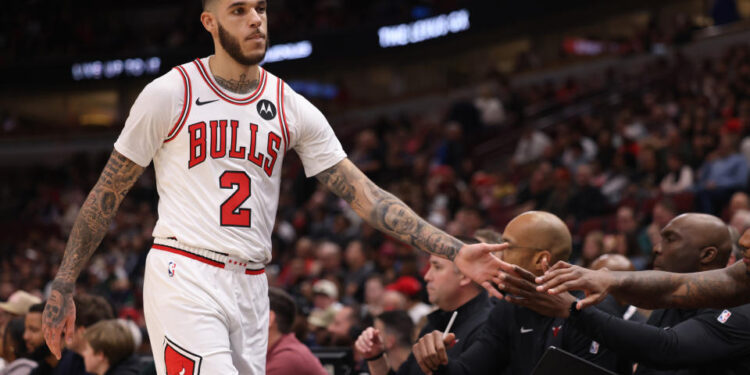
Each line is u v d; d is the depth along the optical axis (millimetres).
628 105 29609
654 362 5094
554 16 42750
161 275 4805
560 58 41875
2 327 11078
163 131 4867
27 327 9273
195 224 4801
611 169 21531
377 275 14594
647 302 4820
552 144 25656
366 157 29844
